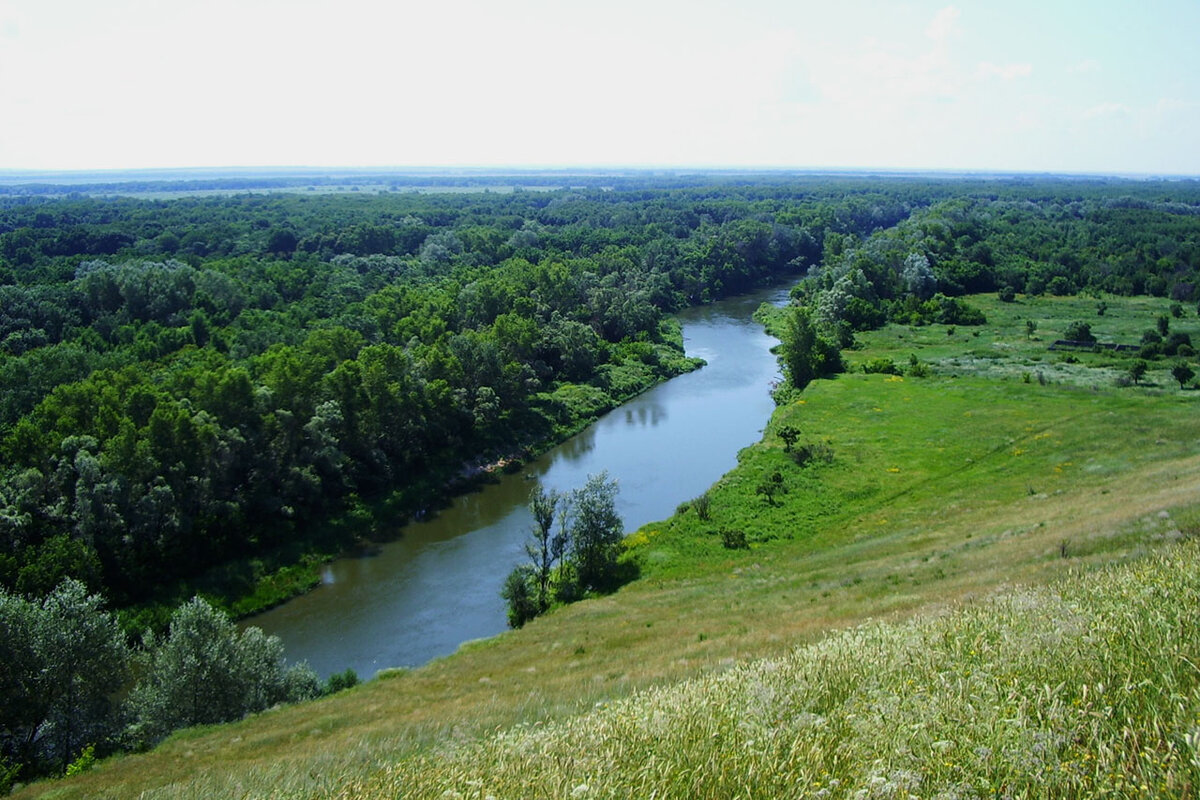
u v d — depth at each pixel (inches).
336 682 1427.2
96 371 2383.1
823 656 492.7
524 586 1754.4
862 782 295.0
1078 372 3388.3
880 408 3034.0
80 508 1795.0
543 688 1047.6
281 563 2030.0
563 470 2711.6
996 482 2170.3
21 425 1872.5
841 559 1673.2
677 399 3503.9
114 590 1784.0
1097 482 1948.8
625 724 409.1
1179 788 255.9
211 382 2208.4
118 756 1182.9
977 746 298.8
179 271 3587.6
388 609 1831.9
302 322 3531.0
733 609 1406.3
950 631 485.1
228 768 900.6
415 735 807.1
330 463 2298.2
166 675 1289.4
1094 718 310.2
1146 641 379.9
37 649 1224.2
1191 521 1091.3
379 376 2512.3
